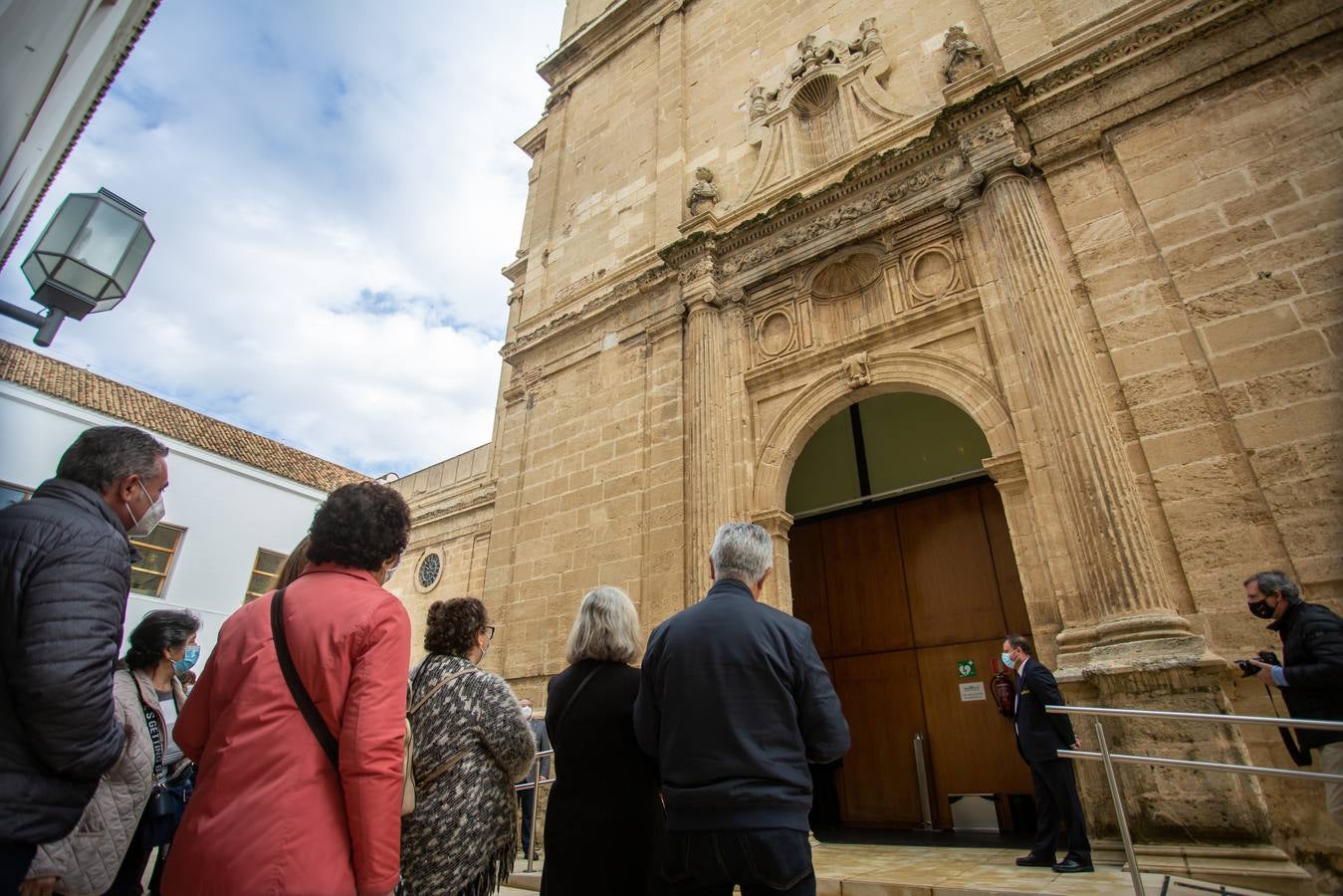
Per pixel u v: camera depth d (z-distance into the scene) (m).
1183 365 6.58
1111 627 5.91
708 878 2.33
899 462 11.15
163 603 15.84
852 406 11.77
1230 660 5.60
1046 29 8.93
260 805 1.91
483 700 2.93
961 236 8.69
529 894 6.10
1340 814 3.71
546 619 10.67
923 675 9.79
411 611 17.14
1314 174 6.51
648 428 10.79
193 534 16.64
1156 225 7.18
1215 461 6.16
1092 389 6.83
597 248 13.87
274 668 2.14
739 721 2.50
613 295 12.36
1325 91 6.73
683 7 14.90
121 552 2.25
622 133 14.84
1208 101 7.34
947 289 8.56
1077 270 7.52
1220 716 3.76
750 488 9.35
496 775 2.86
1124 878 4.70
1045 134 8.28
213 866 1.83
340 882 1.89
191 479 16.88
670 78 14.09
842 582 10.99
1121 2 8.46
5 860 1.84
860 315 9.37
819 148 11.10
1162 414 6.55
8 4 2.45
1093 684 5.91
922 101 9.94
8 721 1.90
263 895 1.78
